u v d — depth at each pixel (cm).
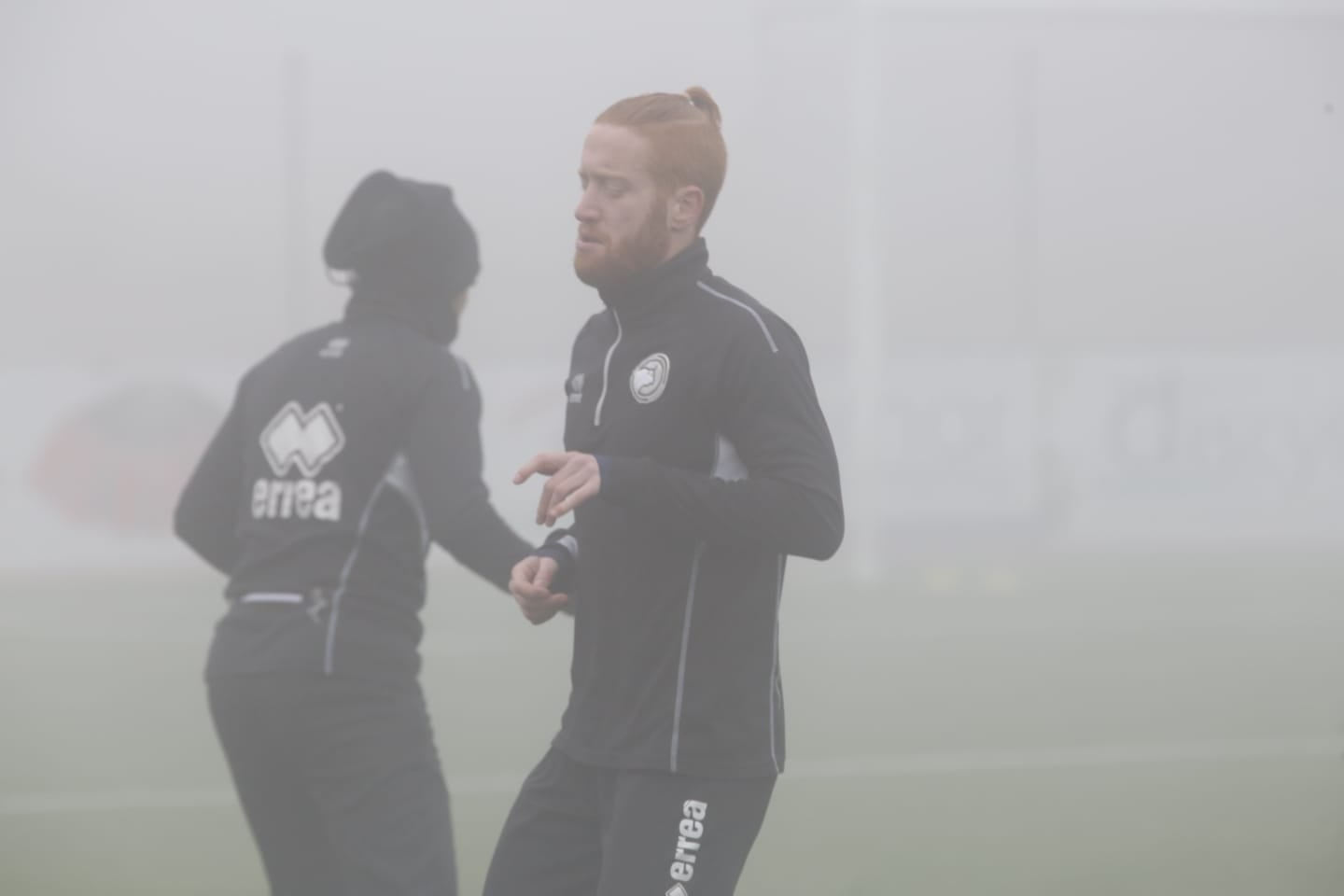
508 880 1045
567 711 1038
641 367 997
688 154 998
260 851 1216
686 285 1003
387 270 1236
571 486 930
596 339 1049
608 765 991
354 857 1139
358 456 1180
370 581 1171
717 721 975
